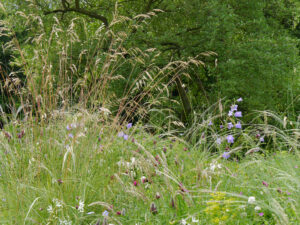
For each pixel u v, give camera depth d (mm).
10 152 3500
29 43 7254
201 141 4258
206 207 2814
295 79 10891
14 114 4039
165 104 9656
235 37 12219
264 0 12141
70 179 3248
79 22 10398
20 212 2949
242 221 2609
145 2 12648
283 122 3861
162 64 10734
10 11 8938
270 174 3355
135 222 2797
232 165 4098
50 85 3865
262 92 10609
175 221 2584
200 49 10859
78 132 3520
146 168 3281
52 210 2844
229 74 10266
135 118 5758
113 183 3416
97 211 3178
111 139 3971
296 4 12844
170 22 12539
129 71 9688
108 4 12484
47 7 11930
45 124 3826
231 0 11617
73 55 9688
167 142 4820
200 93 12570
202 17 10703
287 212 2711
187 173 3652
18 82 3857
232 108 4324
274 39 11867
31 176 3322
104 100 4137
